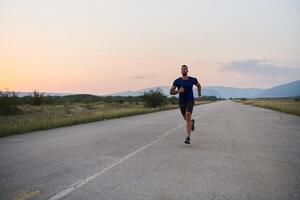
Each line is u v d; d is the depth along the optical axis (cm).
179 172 680
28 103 4450
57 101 6881
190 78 1076
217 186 576
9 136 1350
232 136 1291
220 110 3816
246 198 511
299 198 512
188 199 506
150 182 602
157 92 4719
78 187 572
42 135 1374
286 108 3731
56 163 777
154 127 1694
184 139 1206
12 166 746
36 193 537
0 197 517
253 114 2889
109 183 597
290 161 798
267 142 1123
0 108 2988
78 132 1475
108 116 2492
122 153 909
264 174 665
